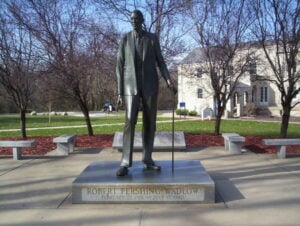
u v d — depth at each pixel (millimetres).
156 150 11227
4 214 5441
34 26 13484
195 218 5133
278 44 11961
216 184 7004
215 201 5902
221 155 10445
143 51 6422
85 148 12031
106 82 14336
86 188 5832
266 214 5273
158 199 5801
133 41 6422
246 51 15414
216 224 4895
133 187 5797
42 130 20500
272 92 41250
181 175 6301
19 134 18172
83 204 5836
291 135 16172
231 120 30578
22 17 13141
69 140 11047
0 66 12906
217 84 14391
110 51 12773
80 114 42531
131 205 5727
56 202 5996
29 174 8234
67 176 7969
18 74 13164
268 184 6988
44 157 10500
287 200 5938
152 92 6543
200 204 5750
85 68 12789
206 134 15227
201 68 14641
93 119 32500
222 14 13305
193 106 40156
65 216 5301
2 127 23344
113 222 5023
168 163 7441
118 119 32250
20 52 12781
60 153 10875
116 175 6328
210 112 32719
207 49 13758
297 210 5441
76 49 12844
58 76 13086
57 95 14391
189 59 15180
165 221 5027
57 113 42688
